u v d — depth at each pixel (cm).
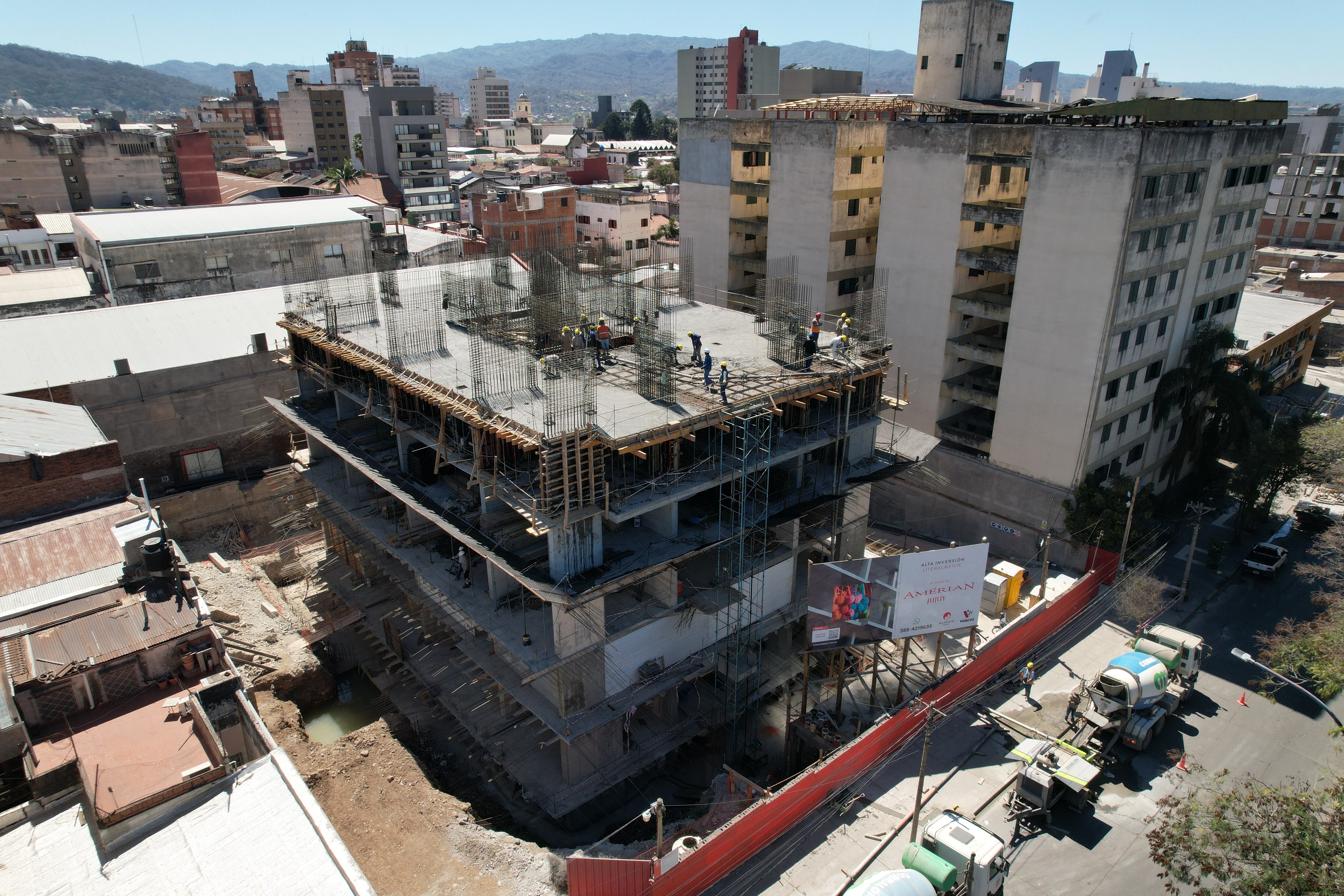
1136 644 4188
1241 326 7550
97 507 4325
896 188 5656
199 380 5519
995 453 5438
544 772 3541
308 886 2481
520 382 3672
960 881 2959
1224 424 5853
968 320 5797
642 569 3281
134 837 2641
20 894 2459
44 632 3130
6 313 7200
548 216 12612
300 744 3634
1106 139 4488
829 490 4116
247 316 6269
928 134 5391
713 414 3428
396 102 17188
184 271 7438
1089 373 4844
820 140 6075
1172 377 5516
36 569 3747
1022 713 4088
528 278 5600
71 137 12562
